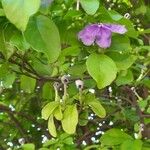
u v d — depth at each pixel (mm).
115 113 811
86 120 692
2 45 446
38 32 417
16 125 915
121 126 841
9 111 836
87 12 424
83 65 530
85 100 554
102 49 461
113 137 581
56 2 481
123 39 476
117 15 461
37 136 953
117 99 803
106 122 873
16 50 541
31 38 414
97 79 442
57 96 523
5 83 616
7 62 563
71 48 483
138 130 631
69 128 503
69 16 467
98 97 758
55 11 482
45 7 408
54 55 418
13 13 344
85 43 457
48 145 669
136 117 723
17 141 954
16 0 344
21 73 593
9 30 435
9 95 953
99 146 603
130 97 796
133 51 560
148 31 538
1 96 960
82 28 483
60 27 482
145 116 646
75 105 510
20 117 963
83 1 428
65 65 577
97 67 446
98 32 456
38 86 903
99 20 473
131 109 745
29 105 979
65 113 506
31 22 418
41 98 931
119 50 471
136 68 604
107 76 443
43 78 587
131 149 549
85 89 589
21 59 561
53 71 594
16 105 964
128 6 861
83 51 494
